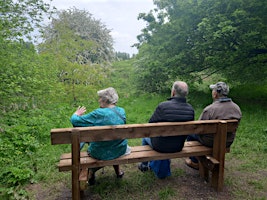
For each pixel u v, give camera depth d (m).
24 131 4.47
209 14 7.59
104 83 11.84
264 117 5.89
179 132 2.57
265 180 3.05
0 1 4.64
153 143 2.80
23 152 3.81
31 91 6.18
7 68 5.15
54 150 4.01
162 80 9.57
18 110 6.01
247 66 8.74
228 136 2.90
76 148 2.27
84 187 2.28
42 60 7.75
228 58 7.66
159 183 3.00
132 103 9.02
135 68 12.84
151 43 9.95
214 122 2.69
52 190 2.86
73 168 2.31
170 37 9.14
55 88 8.04
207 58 7.70
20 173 3.02
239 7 6.97
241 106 7.19
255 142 4.30
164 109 2.69
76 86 9.31
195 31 8.49
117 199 2.66
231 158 3.74
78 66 9.36
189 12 8.24
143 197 2.70
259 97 8.40
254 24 6.56
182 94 2.76
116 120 2.63
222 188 2.81
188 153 2.80
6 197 2.66
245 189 2.85
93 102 9.31
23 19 5.09
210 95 9.11
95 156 2.57
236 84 10.09
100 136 2.30
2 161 3.37
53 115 6.20
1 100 5.25
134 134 2.40
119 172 3.10
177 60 8.71
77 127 2.36
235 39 7.31
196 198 2.67
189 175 3.22
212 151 2.89
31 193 2.78
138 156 2.66
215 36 6.53
